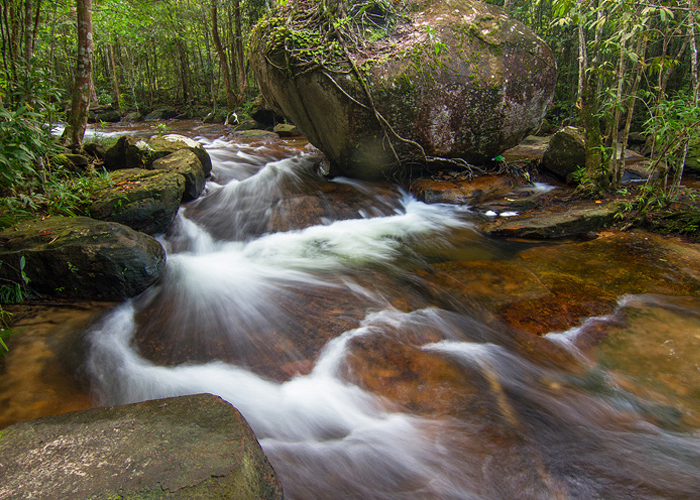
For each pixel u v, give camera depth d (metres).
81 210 4.41
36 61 4.64
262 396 2.37
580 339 2.70
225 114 16.28
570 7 4.41
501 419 2.15
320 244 4.58
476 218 5.11
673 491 1.75
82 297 3.41
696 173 5.81
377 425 2.16
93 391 2.41
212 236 4.85
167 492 1.36
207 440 1.58
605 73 4.82
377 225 5.06
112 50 20.20
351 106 5.23
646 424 2.09
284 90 5.72
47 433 1.64
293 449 2.04
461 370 2.50
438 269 3.80
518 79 5.41
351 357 2.64
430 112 5.36
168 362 2.69
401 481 1.87
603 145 5.36
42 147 4.01
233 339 2.91
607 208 4.62
